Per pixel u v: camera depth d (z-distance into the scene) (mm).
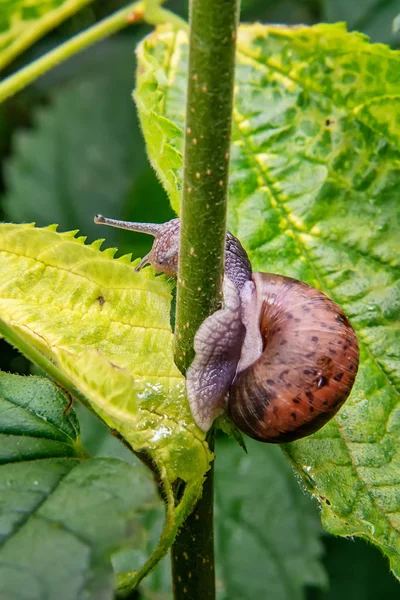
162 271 280
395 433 268
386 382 273
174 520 240
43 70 297
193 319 243
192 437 249
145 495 233
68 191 390
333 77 292
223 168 233
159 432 248
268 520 321
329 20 345
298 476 273
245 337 269
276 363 262
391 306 279
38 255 255
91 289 255
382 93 289
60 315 252
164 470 244
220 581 314
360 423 269
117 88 406
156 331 256
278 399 261
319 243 284
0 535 228
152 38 293
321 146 291
